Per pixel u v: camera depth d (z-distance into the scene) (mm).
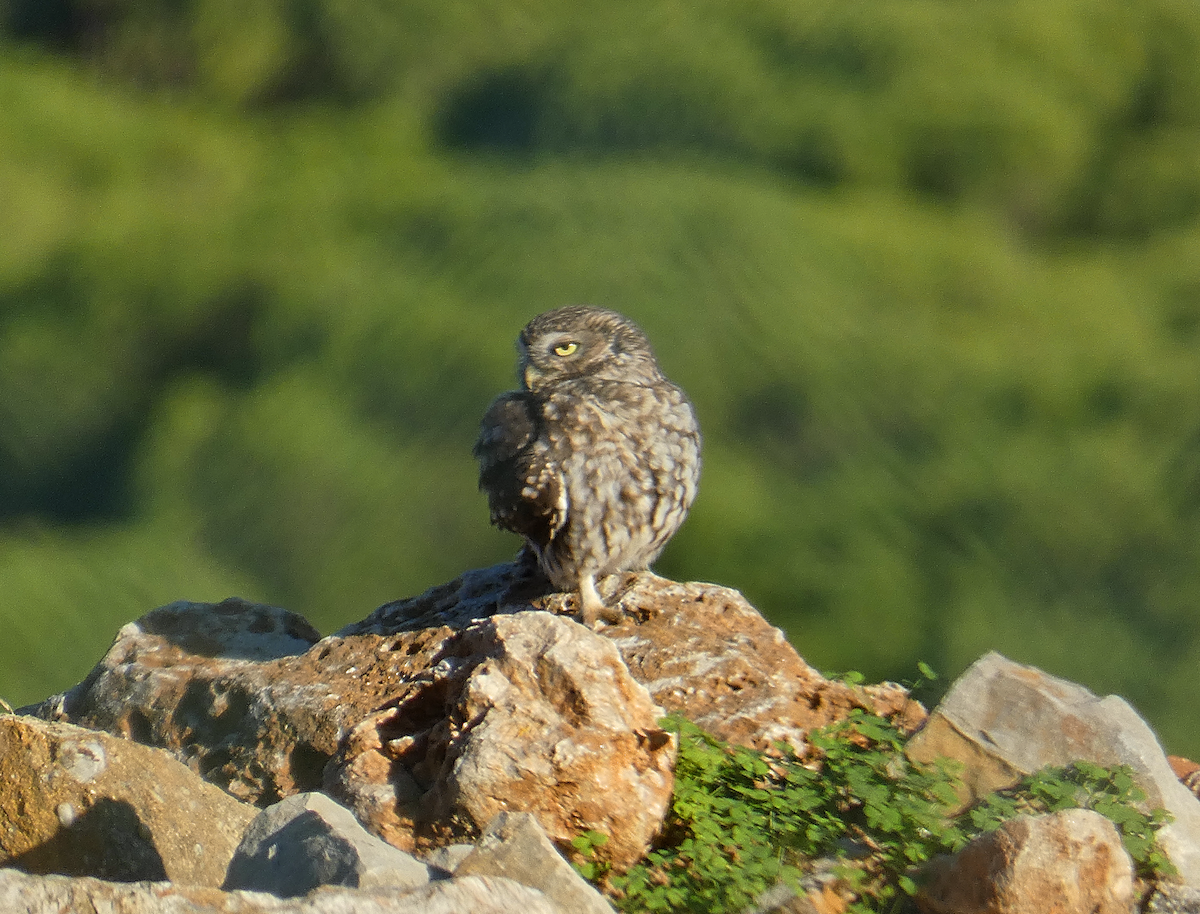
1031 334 24531
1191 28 29734
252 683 6402
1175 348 24078
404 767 5605
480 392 22312
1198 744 19234
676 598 6711
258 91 33281
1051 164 28266
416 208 26766
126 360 25609
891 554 20391
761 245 23469
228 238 26484
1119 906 5051
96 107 32438
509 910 4332
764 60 29391
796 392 21875
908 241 24969
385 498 21688
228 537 22062
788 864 5309
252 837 4895
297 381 23203
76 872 5293
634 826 5238
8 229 29078
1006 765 5738
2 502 25047
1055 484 21078
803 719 6098
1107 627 20016
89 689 6895
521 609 6812
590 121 29141
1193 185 28547
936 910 5141
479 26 31578
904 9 29766
